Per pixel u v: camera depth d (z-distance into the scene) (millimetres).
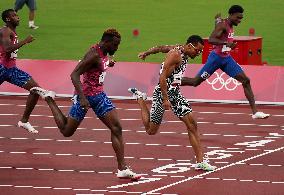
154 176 33438
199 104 48469
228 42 41844
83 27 69000
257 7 77875
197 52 34031
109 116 32375
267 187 31922
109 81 49781
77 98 32531
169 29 67875
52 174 33594
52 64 50562
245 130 42156
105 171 34156
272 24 70562
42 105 47750
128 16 73500
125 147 38312
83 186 31859
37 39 64562
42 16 73375
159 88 34531
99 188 31594
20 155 36719
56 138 40062
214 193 30984
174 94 34094
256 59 53562
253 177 33375
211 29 67562
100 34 66375
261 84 48812
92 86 32281
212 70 42656
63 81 50125
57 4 79312
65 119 33031
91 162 35625
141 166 35000
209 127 42781
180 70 33875
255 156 36875
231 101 48594
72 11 75812
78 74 31766
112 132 32625
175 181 32656
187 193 30938
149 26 69188
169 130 41875
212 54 42531
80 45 62719
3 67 39250
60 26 69375
